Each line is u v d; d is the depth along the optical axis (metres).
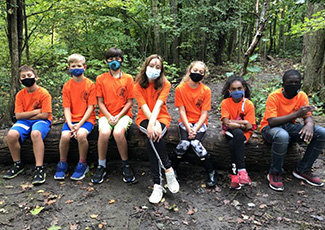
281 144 2.43
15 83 3.81
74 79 2.84
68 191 2.52
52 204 2.32
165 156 2.38
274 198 2.42
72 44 6.23
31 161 2.99
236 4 8.48
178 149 2.57
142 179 2.75
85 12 5.62
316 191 2.53
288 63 11.70
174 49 8.32
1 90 4.81
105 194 2.48
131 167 2.97
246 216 2.18
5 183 2.64
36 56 6.29
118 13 7.62
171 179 2.37
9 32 3.95
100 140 2.60
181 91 2.70
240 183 2.40
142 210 2.25
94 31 6.50
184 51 9.44
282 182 2.67
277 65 10.95
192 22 8.09
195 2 8.30
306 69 5.06
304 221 2.11
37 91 2.87
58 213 2.21
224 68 8.95
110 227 2.05
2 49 5.44
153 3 6.80
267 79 6.99
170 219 2.14
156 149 2.37
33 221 2.11
